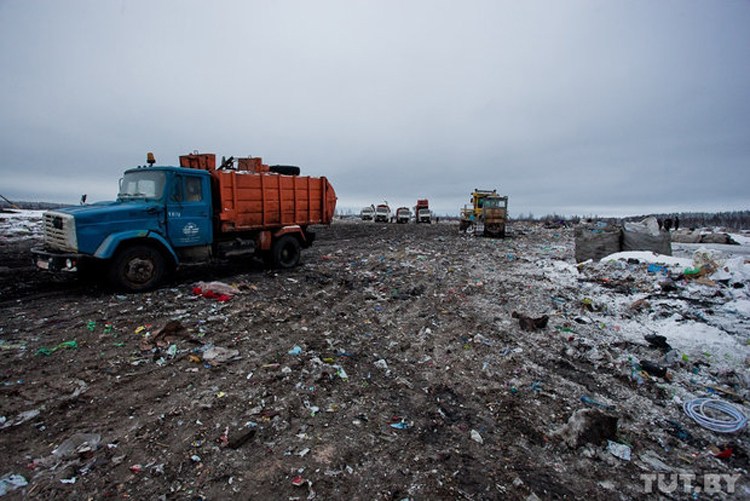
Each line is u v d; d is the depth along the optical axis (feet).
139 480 8.91
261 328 19.19
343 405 12.73
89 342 16.11
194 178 27.37
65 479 8.80
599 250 40.37
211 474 9.23
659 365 16.70
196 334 17.62
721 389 14.75
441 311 24.11
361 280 32.07
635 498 9.34
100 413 11.37
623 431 12.07
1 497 8.16
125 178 28.25
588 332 20.85
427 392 14.03
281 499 8.63
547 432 11.78
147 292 24.40
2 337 16.31
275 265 34.22
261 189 31.60
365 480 9.38
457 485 9.40
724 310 23.59
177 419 11.26
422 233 92.89
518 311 24.36
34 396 11.97
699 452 11.27
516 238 83.41
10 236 51.06
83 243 22.26
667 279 29.81
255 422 11.34
